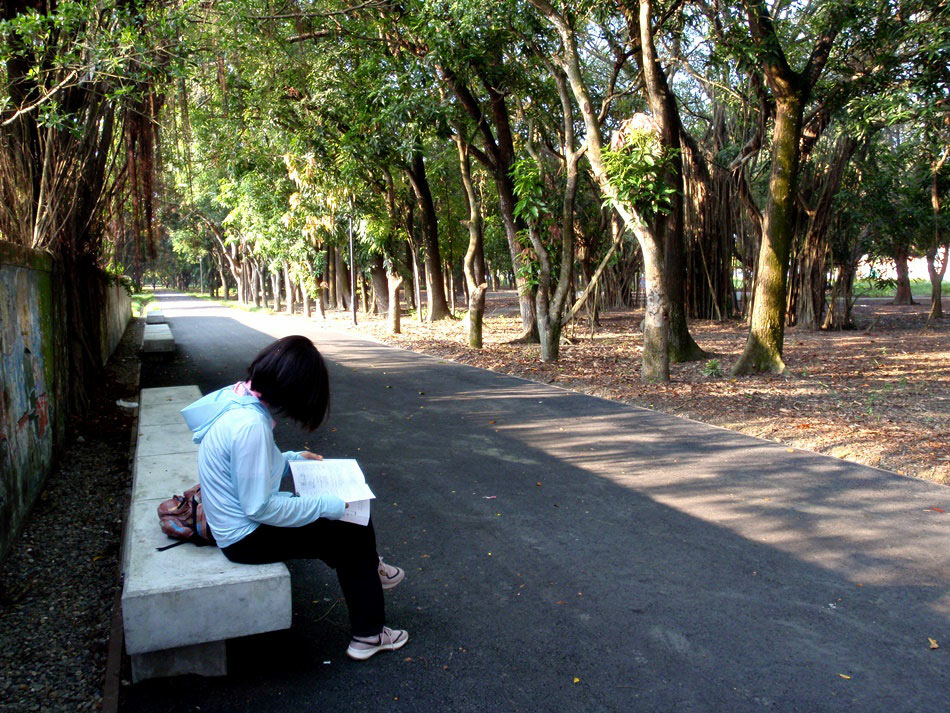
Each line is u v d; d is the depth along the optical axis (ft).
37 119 22.49
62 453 23.71
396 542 16.46
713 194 75.05
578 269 71.67
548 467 22.49
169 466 16.01
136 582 10.23
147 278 319.68
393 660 11.57
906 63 41.55
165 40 25.02
